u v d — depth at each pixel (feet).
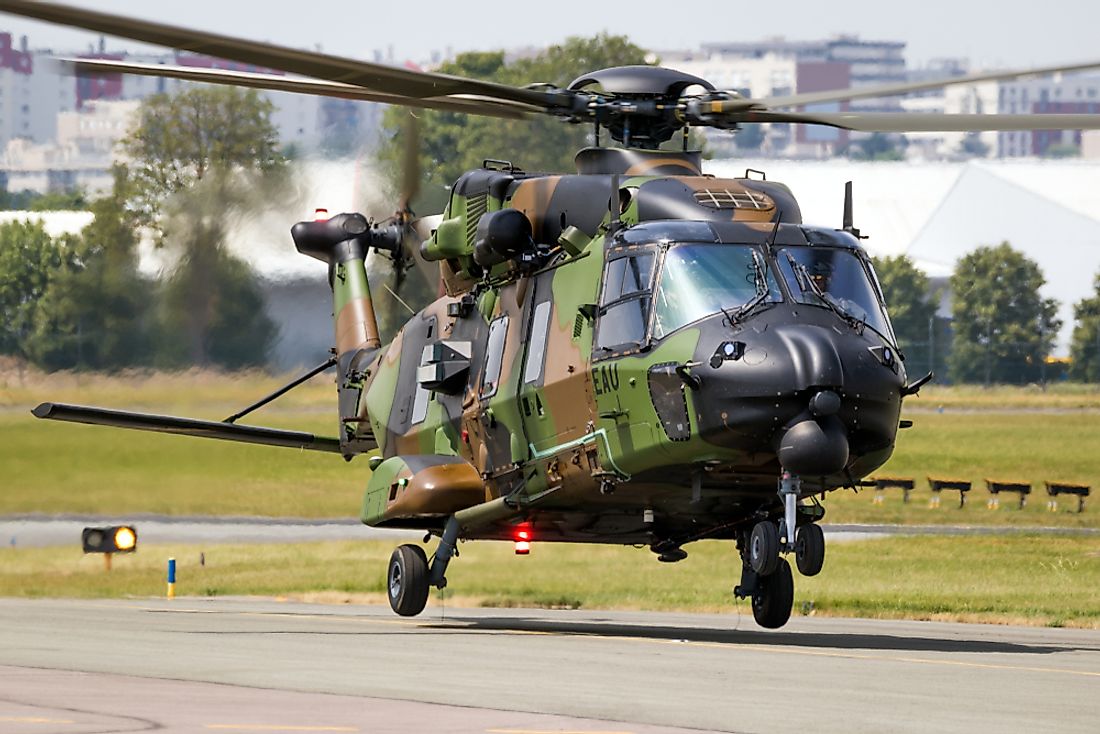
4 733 76.95
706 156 581.53
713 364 130.21
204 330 327.06
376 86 130.82
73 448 334.44
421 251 172.86
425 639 139.64
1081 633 160.86
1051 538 302.25
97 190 329.72
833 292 136.87
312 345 330.95
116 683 98.78
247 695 93.35
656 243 139.64
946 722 85.10
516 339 156.46
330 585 241.96
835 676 107.34
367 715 85.10
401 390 180.45
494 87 140.05
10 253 327.67
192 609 195.21
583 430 144.66
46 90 569.64
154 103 321.93
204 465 343.46
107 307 325.62
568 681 102.42
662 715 86.43
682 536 157.38
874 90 131.44
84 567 271.49
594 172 155.43
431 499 159.84
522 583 243.19
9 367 327.88
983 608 193.88
